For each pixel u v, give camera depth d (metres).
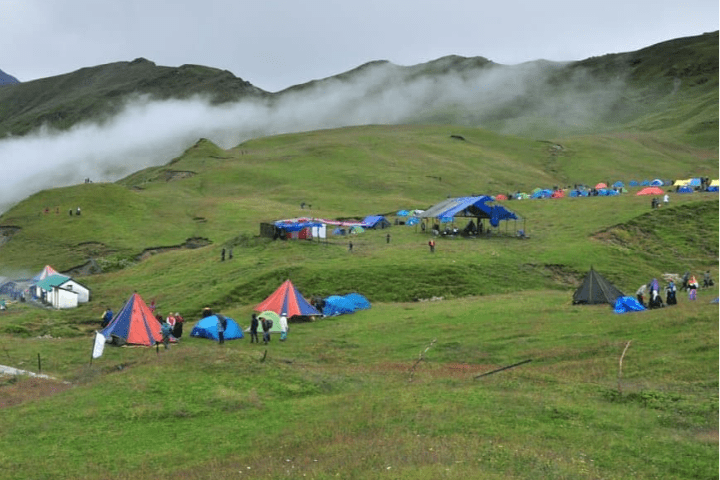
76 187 165.38
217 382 34.19
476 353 41.84
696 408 26.08
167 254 106.25
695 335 38.19
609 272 79.75
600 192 139.88
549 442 22.70
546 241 94.62
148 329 49.75
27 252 128.88
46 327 64.50
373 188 181.12
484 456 20.92
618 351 37.75
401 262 79.94
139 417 29.31
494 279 76.19
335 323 56.38
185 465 23.42
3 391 35.47
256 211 150.75
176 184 190.25
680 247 93.12
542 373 34.28
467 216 102.06
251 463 22.56
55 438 26.91
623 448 22.11
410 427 24.91
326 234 101.50
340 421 26.78
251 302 70.12
